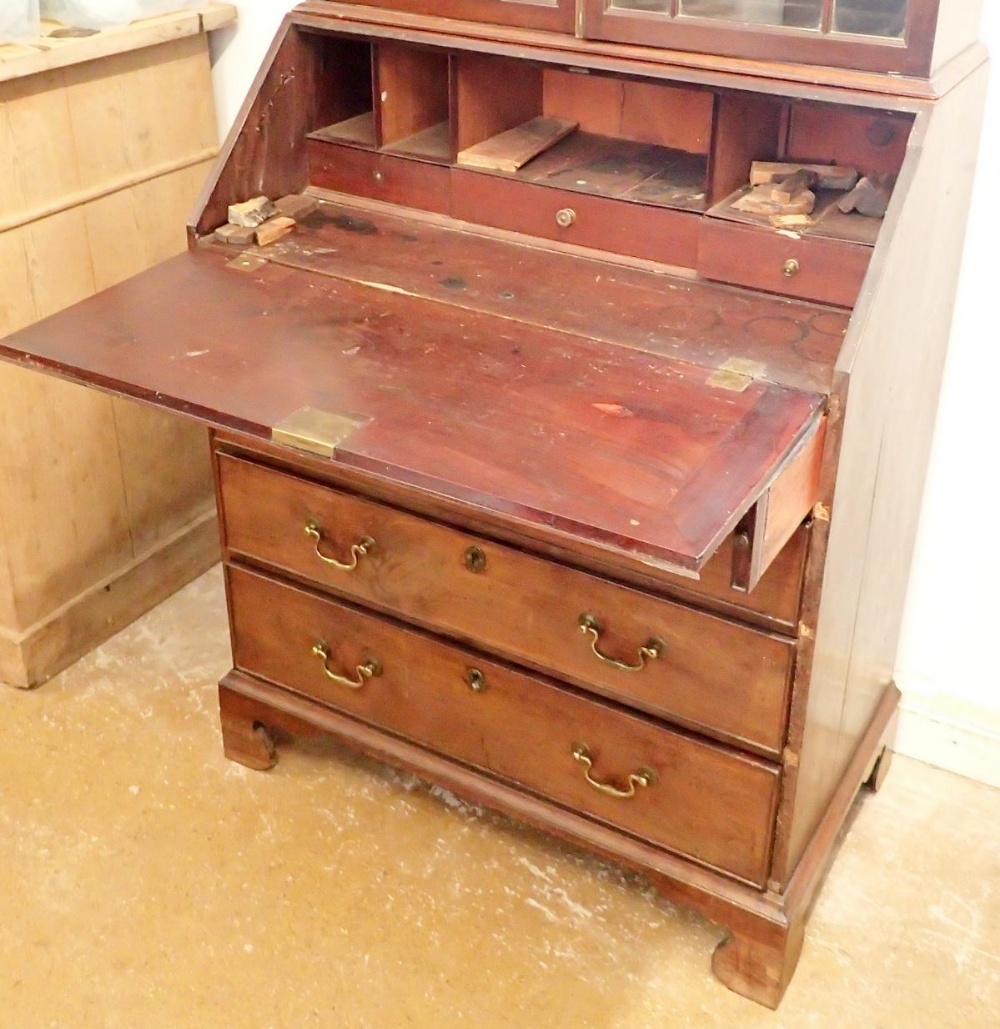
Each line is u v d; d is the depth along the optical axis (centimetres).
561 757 181
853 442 148
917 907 193
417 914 192
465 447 138
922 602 209
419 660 187
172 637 249
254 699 209
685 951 187
